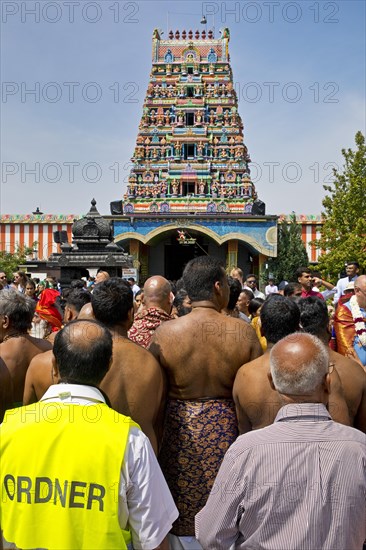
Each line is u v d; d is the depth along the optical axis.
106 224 14.88
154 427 4.22
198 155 39.31
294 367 2.68
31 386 4.13
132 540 2.63
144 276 39.00
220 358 4.02
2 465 2.55
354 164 28.84
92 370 2.73
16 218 44.59
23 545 2.45
